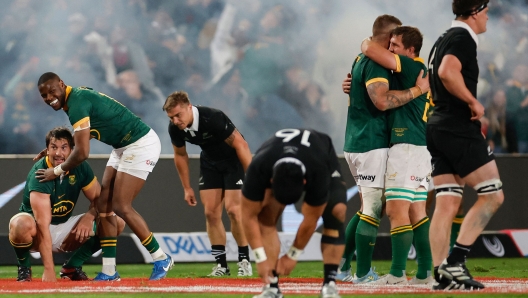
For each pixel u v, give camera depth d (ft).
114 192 72.84
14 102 135.74
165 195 101.65
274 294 48.03
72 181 72.43
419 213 67.41
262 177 44.57
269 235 52.47
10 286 63.10
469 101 54.39
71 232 74.43
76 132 69.05
